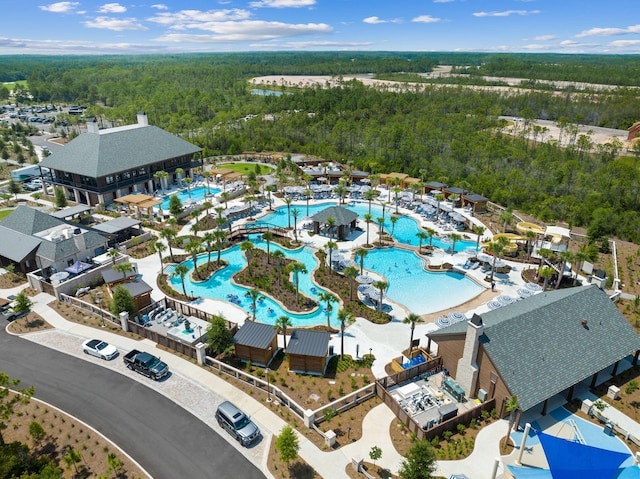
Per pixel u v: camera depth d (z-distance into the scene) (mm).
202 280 56344
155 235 70000
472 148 106812
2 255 57344
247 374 36719
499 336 33688
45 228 60906
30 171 103250
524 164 99250
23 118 187875
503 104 179375
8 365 39000
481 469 28453
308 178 97500
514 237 62250
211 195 90500
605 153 105250
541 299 40344
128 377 37594
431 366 37906
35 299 50406
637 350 37406
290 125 139125
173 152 97062
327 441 30422
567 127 137375
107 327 44938
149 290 48562
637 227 69812
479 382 34281
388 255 65688
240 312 48969
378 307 49625
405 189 93062
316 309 49156
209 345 40125
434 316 48406
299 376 38094
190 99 183625
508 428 31859
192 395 35562
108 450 30219
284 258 62750
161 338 41906
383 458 29469
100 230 65500
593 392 35812
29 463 28672
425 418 32938
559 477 24641
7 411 29906
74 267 54562
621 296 50875
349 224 72000
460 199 83062
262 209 83875
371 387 35719
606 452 25688
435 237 71250
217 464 29125
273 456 29750
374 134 120562
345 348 42250
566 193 85375
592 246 60688
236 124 144750
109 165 84062
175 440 31078
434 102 163375
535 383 32188
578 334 36125
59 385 36531
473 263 61094
